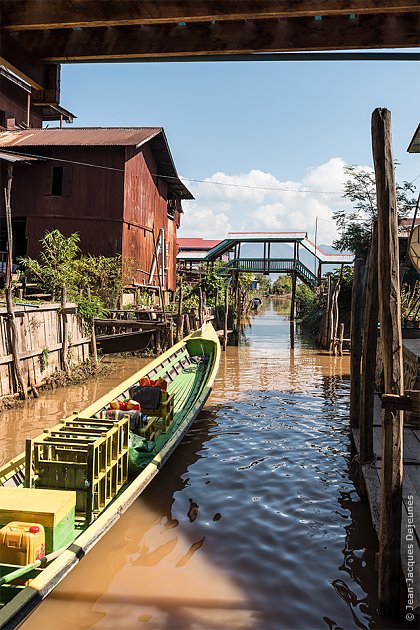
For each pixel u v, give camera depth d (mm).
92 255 24203
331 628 5078
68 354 16469
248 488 8531
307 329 37156
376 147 5176
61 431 7098
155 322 19688
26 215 24578
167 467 9391
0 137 25328
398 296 5141
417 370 8688
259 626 5102
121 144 23312
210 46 2609
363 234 32906
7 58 2604
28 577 5004
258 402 14953
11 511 5469
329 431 11977
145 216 27250
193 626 5062
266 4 2311
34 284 19641
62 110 32250
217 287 32062
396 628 5094
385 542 5164
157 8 2367
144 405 9672
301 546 6699
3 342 12961
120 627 5043
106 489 6820
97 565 6152
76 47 2707
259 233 42531
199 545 6672
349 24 2504
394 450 5062
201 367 14883
